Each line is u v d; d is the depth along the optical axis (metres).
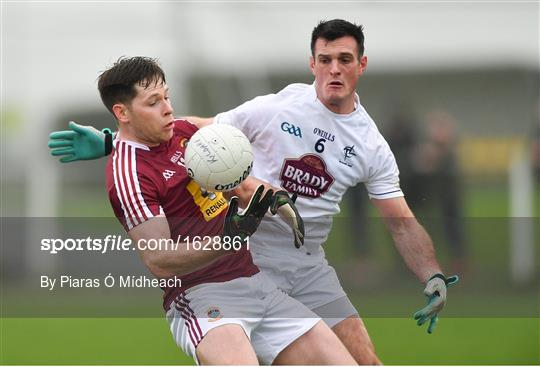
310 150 18.75
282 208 16.78
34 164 39.97
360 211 33.50
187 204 17.03
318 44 18.33
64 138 18.42
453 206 37.41
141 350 26.98
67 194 40.38
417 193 37.50
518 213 39.22
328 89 18.23
